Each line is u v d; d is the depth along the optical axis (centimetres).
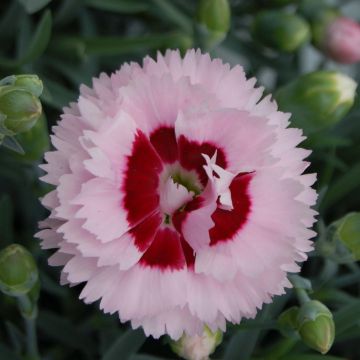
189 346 22
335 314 24
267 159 21
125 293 21
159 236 21
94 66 28
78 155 21
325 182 26
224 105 21
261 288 21
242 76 22
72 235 21
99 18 31
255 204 21
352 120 27
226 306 21
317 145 26
